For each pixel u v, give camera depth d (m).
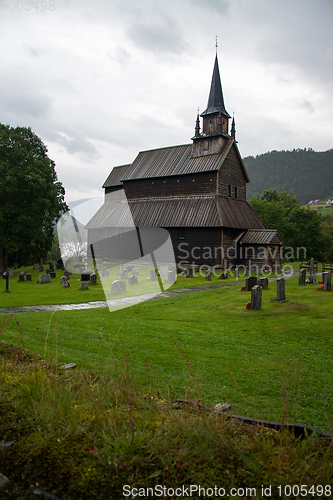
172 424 3.14
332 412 5.44
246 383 6.57
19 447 2.82
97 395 3.82
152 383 6.21
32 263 51.91
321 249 56.59
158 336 10.19
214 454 2.75
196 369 7.32
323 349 8.85
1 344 6.36
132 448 2.73
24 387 3.87
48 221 39.50
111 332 10.66
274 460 2.66
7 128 39.31
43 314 14.02
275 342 9.55
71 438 2.93
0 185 36.75
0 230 37.66
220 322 12.09
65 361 7.49
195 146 38.69
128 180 42.66
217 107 38.09
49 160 42.28
